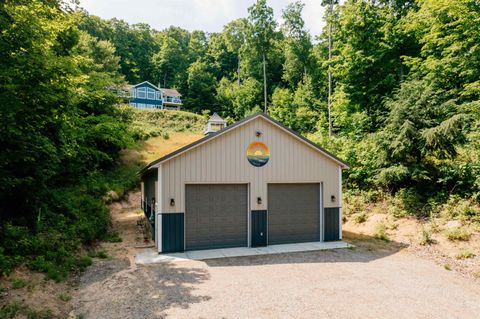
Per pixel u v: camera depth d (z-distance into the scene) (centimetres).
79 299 627
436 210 1190
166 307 590
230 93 5469
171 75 6981
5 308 540
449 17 1559
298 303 615
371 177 1480
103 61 2948
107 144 2314
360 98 2152
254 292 670
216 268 841
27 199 952
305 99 3431
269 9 4656
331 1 2877
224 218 1068
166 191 987
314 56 4081
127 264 870
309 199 1189
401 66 2078
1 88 779
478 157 1245
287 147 1150
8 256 693
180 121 4303
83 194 1496
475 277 779
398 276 783
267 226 1116
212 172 1041
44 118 931
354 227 1359
